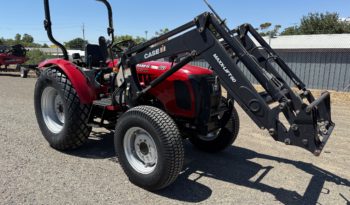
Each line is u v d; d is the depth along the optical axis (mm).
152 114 3340
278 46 18172
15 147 4609
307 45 17516
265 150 5008
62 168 3949
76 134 4352
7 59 17750
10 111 6910
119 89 4133
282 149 5070
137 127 3461
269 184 3793
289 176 4043
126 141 3621
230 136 4602
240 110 8094
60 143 4426
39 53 27812
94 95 4352
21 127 5648
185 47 3520
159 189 3469
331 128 3500
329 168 4348
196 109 3771
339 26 33562
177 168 3311
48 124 4727
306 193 3600
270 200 3404
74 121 4277
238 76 3234
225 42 3602
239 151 4941
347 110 8961
